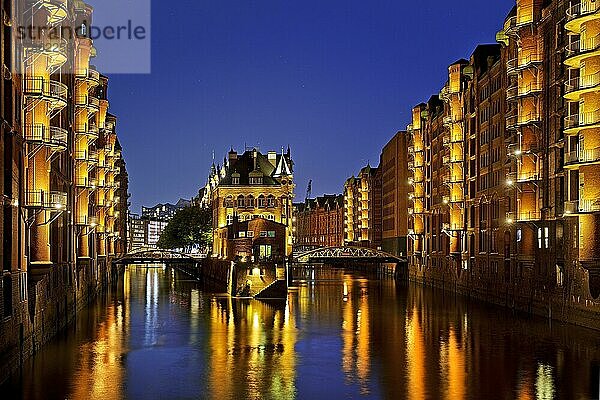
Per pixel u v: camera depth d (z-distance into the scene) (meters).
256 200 127.81
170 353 47.94
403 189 141.38
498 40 78.75
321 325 62.56
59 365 42.94
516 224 73.25
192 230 157.38
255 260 97.25
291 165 132.25
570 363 44.00
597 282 55.81
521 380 39.59
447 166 103.69
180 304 81.50
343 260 131.38
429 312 72.25
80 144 71.25
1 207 35.75
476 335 55.50
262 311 74.31
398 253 141.25
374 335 56.34
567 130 55.84
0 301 34.88
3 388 35.38
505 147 78.12
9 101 39.31
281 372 42.06
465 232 95.19
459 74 99.38
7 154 38.78
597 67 54.22
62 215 57.19
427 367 43.28
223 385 38.75
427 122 120.44
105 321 64.00
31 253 49.00
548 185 65.31
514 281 74.19
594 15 53.19
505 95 78.12
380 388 38.03
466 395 36.47
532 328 58.75
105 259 104.50
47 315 49.19
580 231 56.72
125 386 38.22
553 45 64.38
